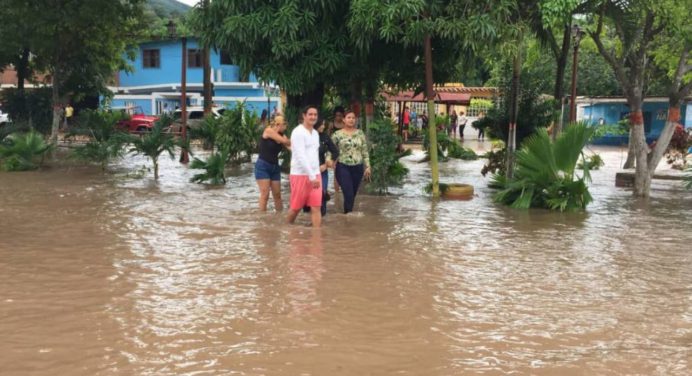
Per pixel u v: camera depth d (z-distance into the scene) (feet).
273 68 37.76
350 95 48.52
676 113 40.22
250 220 30.35
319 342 15.08
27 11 63.46
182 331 15.69
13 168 52.11
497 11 33.58
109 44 80.23
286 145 31.91
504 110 47.06
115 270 21.20
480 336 15.64
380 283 20.10
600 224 30.83
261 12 36.35
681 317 17.19
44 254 23.32
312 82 40.45
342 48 38.19
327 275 20.93
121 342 14.94
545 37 45.75
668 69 59.88
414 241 26.35
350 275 20.98
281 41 35.86
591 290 19.66
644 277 21.22
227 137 58.39
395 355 14.38
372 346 14.90
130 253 23.59
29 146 53.26
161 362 13.82
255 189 41.78
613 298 18.86
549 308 17.87
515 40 35.19
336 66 37.63
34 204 34.96
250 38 36.58
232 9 37.09
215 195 38.81
